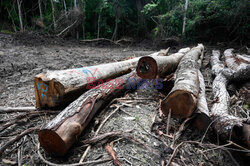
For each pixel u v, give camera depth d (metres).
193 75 2.73
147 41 11.73
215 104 2.48
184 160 1.71
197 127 2.12
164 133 2.10
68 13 10.17
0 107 2.45
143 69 3.11
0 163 1.57
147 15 12.11
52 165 1.54
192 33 10.12
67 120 1.71
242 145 1.70
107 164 1.60
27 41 8.12
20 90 3.22
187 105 2.03
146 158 1.69
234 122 1.74
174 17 9.70
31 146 1.80
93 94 2.26
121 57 6.76
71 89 2.31
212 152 1.85
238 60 4.89
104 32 12.13
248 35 8.98
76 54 6.98
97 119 2.22
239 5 8.01
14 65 4.62
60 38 9.65
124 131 2.05
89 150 1.75
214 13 9.07
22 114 2.20
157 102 2.93
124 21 13.01
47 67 4.70
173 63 3.87
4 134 1.96
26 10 10.97
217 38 10.17
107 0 11.49
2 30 9.16
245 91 3.08
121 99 2.88
